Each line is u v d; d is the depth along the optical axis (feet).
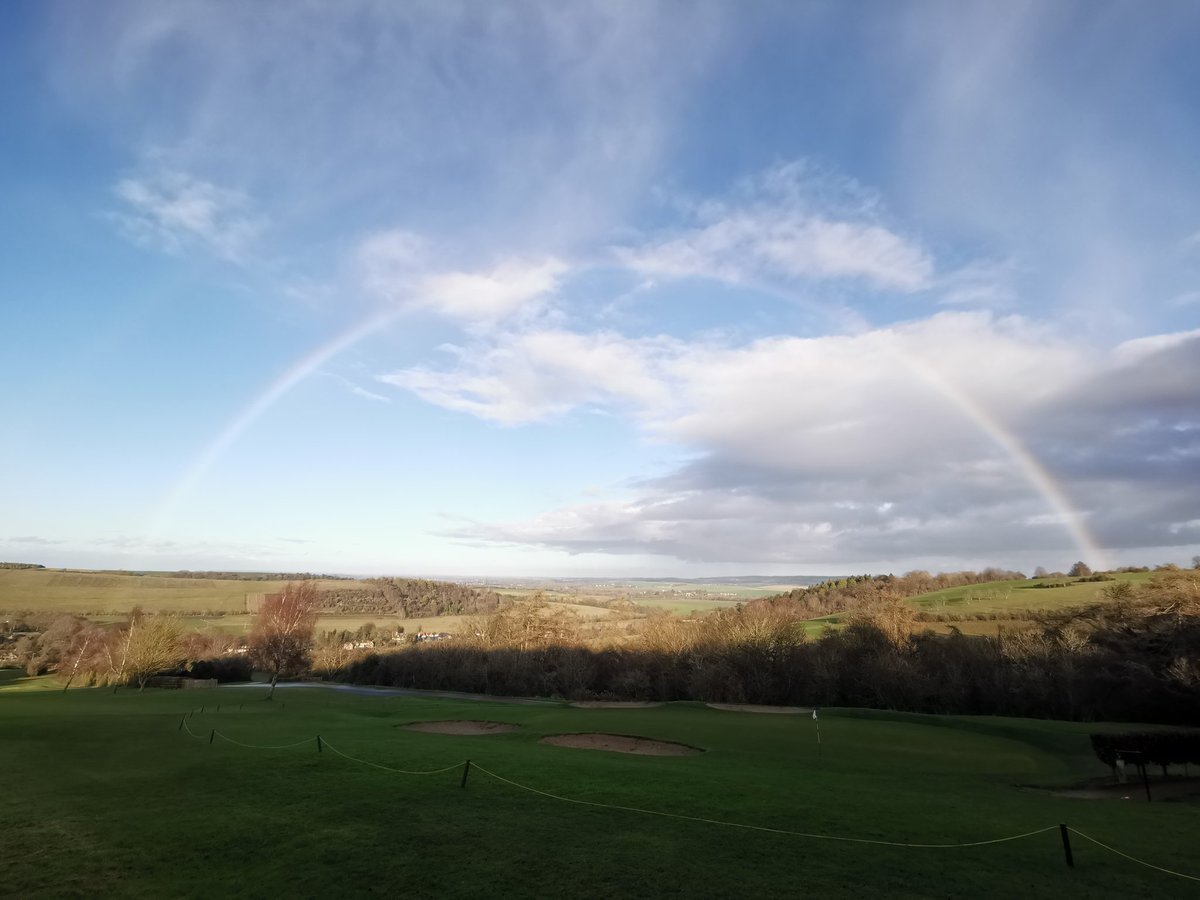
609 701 256.52
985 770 98.17
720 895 42.70
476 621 437.99
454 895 42.55
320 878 45.29
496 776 76.02
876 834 56.80
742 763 96.07
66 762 85.87
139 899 42.16
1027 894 44.32
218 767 80.74
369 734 117.50
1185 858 52.90
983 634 252.42
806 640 260.42
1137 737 96.07
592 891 43.19
